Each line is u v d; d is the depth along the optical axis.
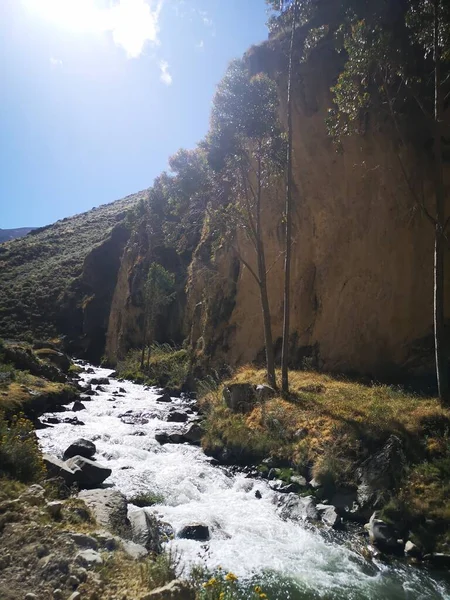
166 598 4.53
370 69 13.62
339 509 9.40
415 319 16.23
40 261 78.44
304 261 21.67
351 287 18.80
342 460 10.49
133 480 10.77
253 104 16.73
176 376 31.28
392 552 7.89
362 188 18.56
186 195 22.78
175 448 14.20
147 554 5.98
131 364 40.16
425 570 7.37
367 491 9.41
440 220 12.22
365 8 13.81
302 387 15.61
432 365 15.25
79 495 8.12
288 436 12.38
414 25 12.97
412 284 16.45
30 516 6.00
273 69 22.95
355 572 7.20
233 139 17.16
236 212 18.98
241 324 25.50
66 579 4.82
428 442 9.93
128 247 57.31
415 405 11.84
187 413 20.19
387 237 17.44
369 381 16.48
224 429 14.17
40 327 60.31
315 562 7.46
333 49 20.23
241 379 19.56
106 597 4.61
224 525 8.70
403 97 16.17
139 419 18.33
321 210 20.69
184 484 10.80
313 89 20.94
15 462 7.70
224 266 28.28
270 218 24.09
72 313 62.62
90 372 39.72
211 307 28.53
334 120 16.00
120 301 55.09
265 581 6.77
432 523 8.20
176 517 8.81
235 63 17.05
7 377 19.75
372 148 17.91
